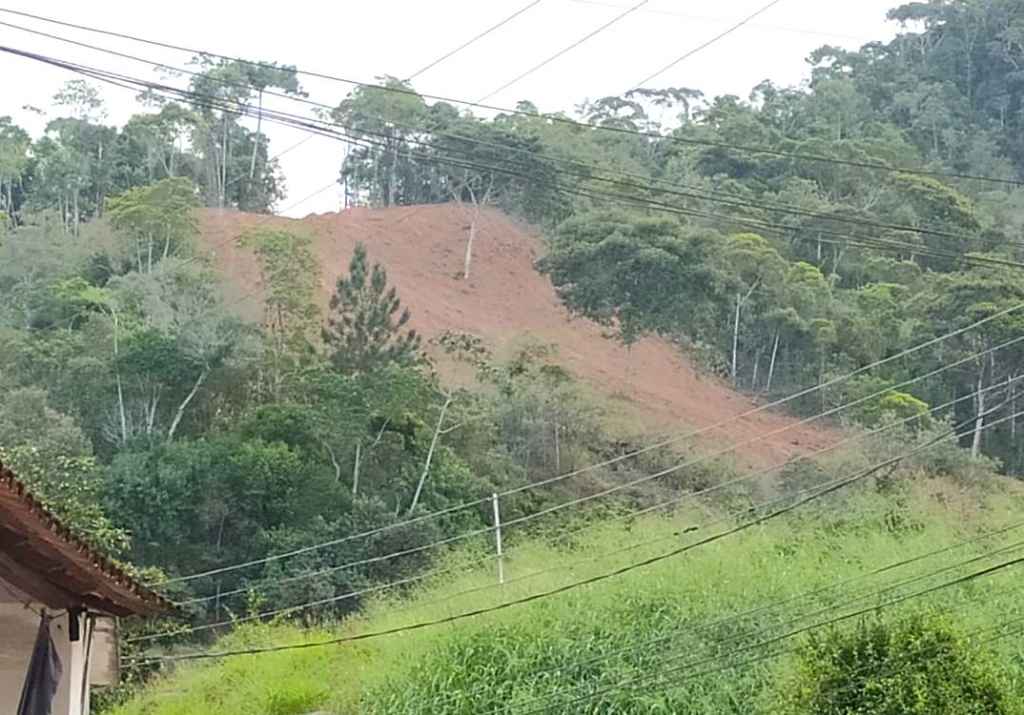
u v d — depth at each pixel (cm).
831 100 5616
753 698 2634
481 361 5384
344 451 4150
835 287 5131
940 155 5578
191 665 3400
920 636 2038
